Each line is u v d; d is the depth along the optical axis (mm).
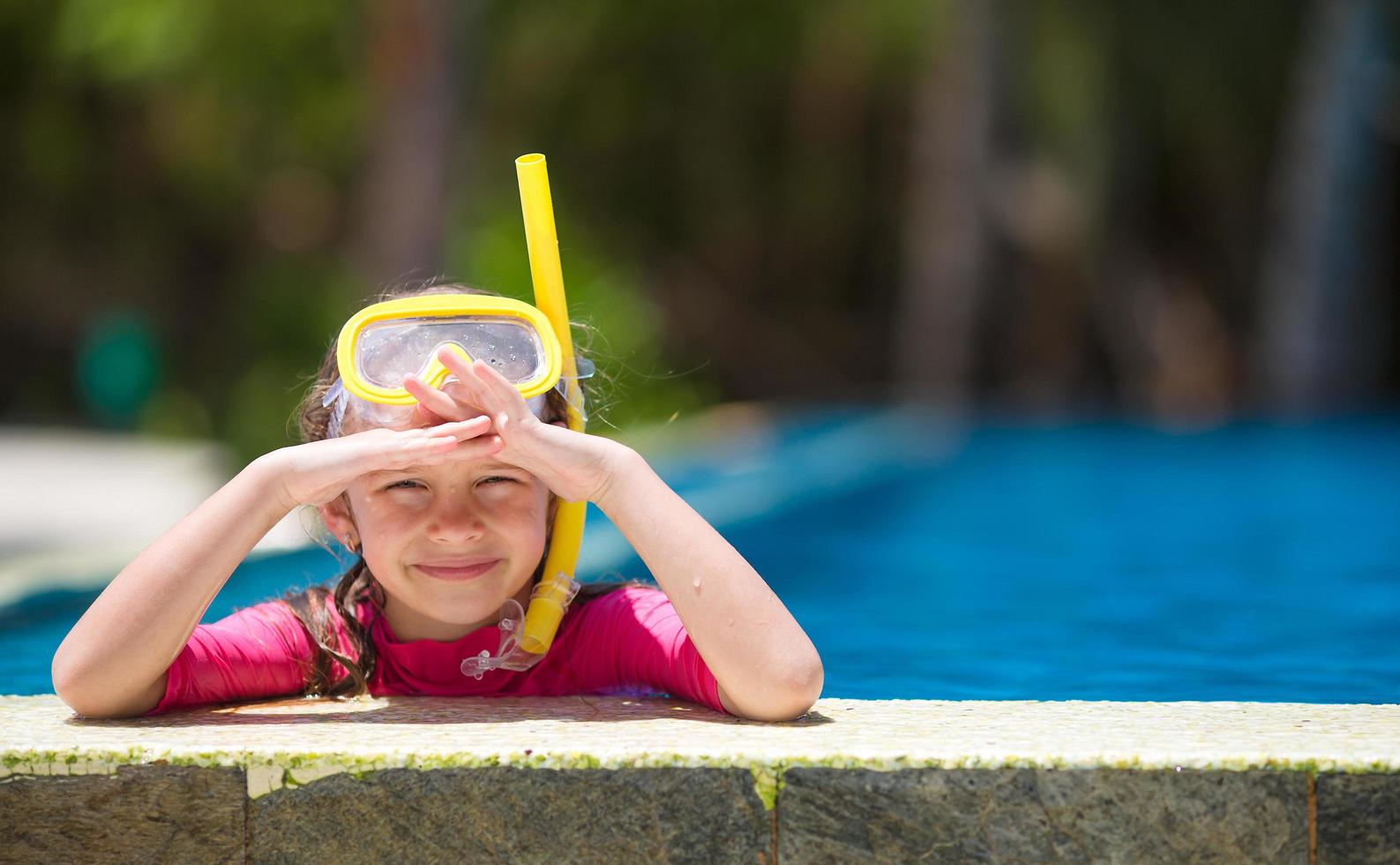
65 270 18656
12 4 17047
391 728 2299
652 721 2402
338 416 2709
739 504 9438
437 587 2584
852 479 11164
